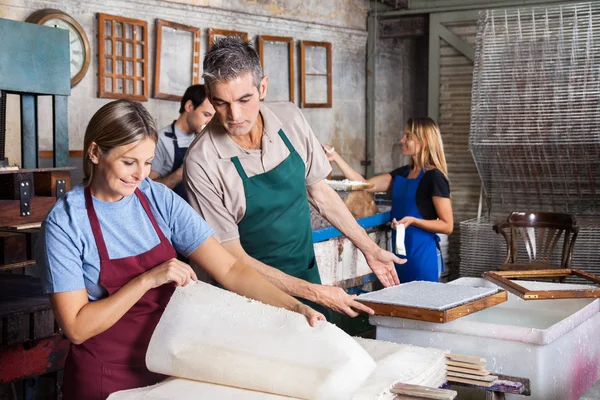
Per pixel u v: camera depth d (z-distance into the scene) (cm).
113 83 573
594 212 650
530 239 557
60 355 298
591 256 602
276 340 164
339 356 157
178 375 171
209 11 650
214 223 246
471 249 672
